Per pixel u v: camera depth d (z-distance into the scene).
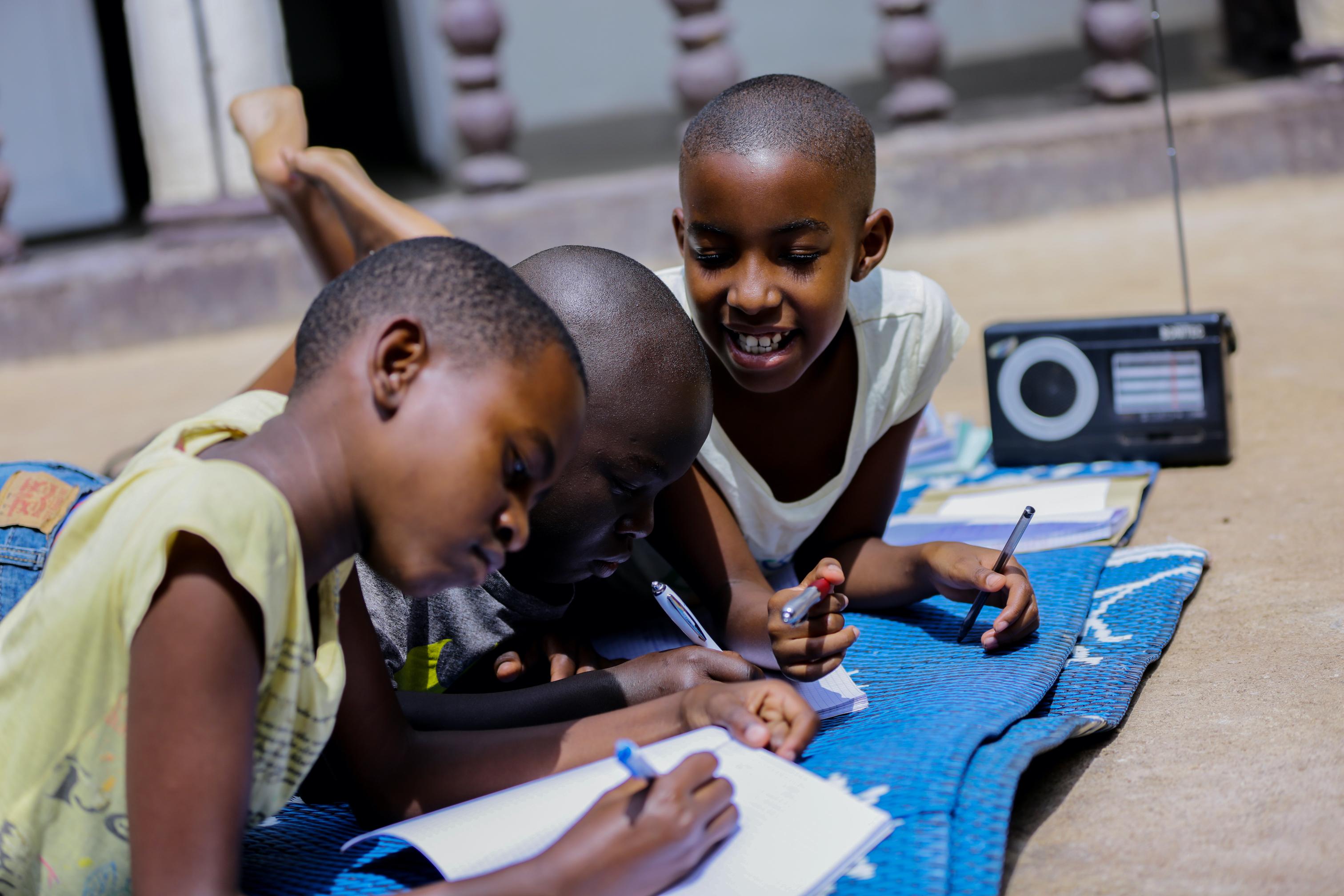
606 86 9.12
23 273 6.41
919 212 6.92
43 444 4.54
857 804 1.30
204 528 1.16
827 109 1.80
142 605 1.17
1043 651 1.82
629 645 2.03
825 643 1.68
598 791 1.38
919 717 1.61
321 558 1.27
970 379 4.10
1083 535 2.27
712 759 1.27
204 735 1.17
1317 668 1.83
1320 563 2.21
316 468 1.25
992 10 9.30
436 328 1.23
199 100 6.39
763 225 1.74
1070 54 9.38
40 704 1.27
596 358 1.61
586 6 8.99
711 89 6.96
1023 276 5.64
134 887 1.17
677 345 1.65
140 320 6.43
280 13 6.50
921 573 2.00
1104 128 7.00
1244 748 1.64
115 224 7.95
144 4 6.28
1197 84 8.27
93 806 1.28
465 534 1.24
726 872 1.25
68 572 1.26
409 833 1.36
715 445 1.99
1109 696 1.75
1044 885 1.40
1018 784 1.60
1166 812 1.52
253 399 1.41
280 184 2.88
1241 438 2.99
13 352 6.34
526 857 1.28
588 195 6.78
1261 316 4.33
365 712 1.45
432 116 8.92
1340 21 7.23
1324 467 2.71
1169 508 2.57
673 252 6.82
